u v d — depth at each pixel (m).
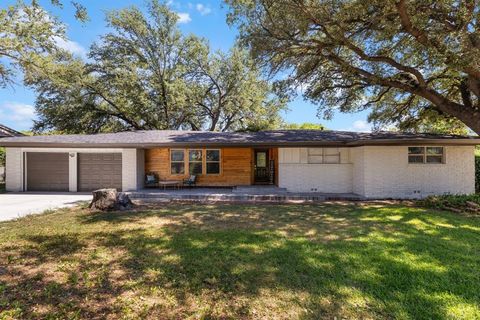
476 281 3.51
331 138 12.03
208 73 24.77
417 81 11.79
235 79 24.56
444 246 4.85
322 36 11.28
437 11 8.89
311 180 12.30
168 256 4.46
